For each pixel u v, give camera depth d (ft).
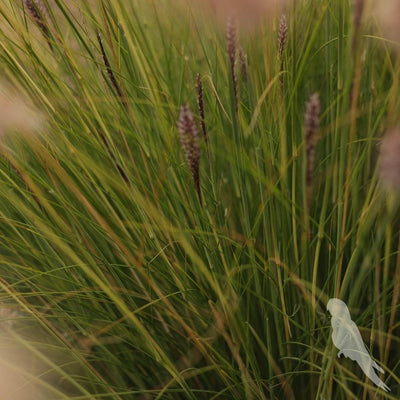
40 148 2.17
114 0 2.13
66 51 2.17
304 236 2.01
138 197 2.08
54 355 2.27
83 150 2.27
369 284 2.22
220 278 2.22
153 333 2.24
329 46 2.23
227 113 2.36
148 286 2.29
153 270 2.22
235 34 1.82
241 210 2.29
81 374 2.28
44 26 2.20
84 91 2.12
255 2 1.80
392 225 2.15
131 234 2.36
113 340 2.27
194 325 2.23
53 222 2.33
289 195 2.24
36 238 2.32
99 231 2.21
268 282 2.24
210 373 2.30
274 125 2.19
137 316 2.20
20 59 2.31
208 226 2.17
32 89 2.29
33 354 2.19
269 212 2.10
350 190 2.15
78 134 2.26
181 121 1.78
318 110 1.60
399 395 2.18
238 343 2.13
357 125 2.35
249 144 2.20
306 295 2.06
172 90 2.40
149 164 2.26
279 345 2.18
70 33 2.59
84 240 2.34
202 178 2.31
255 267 2.07
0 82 2.31
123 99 2.19
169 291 2.28
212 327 2.22
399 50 1.97
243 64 2.15
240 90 2.39
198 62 2.64
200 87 1.97
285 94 2.17
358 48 1.77
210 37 2.42
